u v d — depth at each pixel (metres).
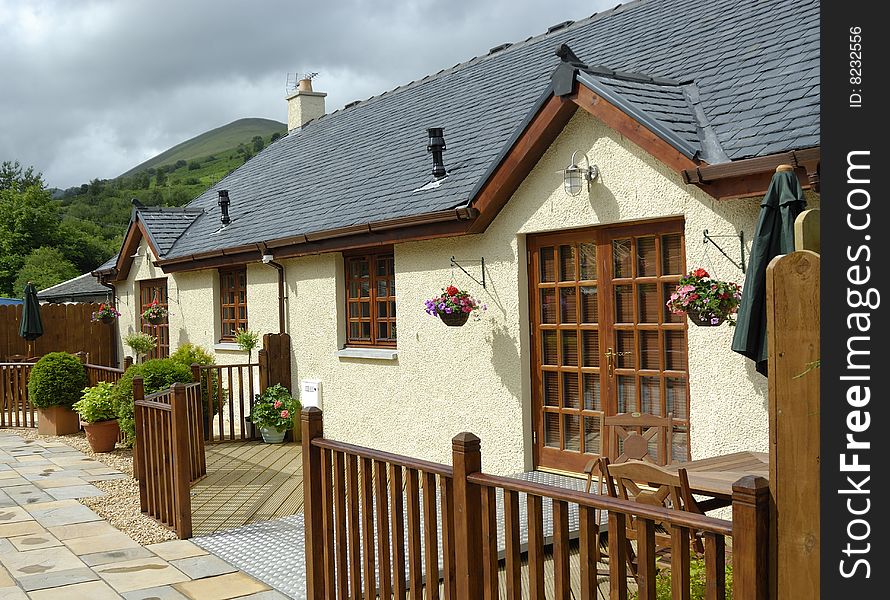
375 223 9.86
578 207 7.90
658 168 7.13
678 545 3.08
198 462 9.55
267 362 12.60
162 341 17.42
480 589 4.12
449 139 11.53
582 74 7.38
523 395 8.64
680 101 7.70
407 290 10.20
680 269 7.26
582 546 3.50
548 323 8.52
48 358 13.15
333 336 11.81
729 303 6.20
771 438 2.83
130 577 6.11
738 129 6.77
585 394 8.20
